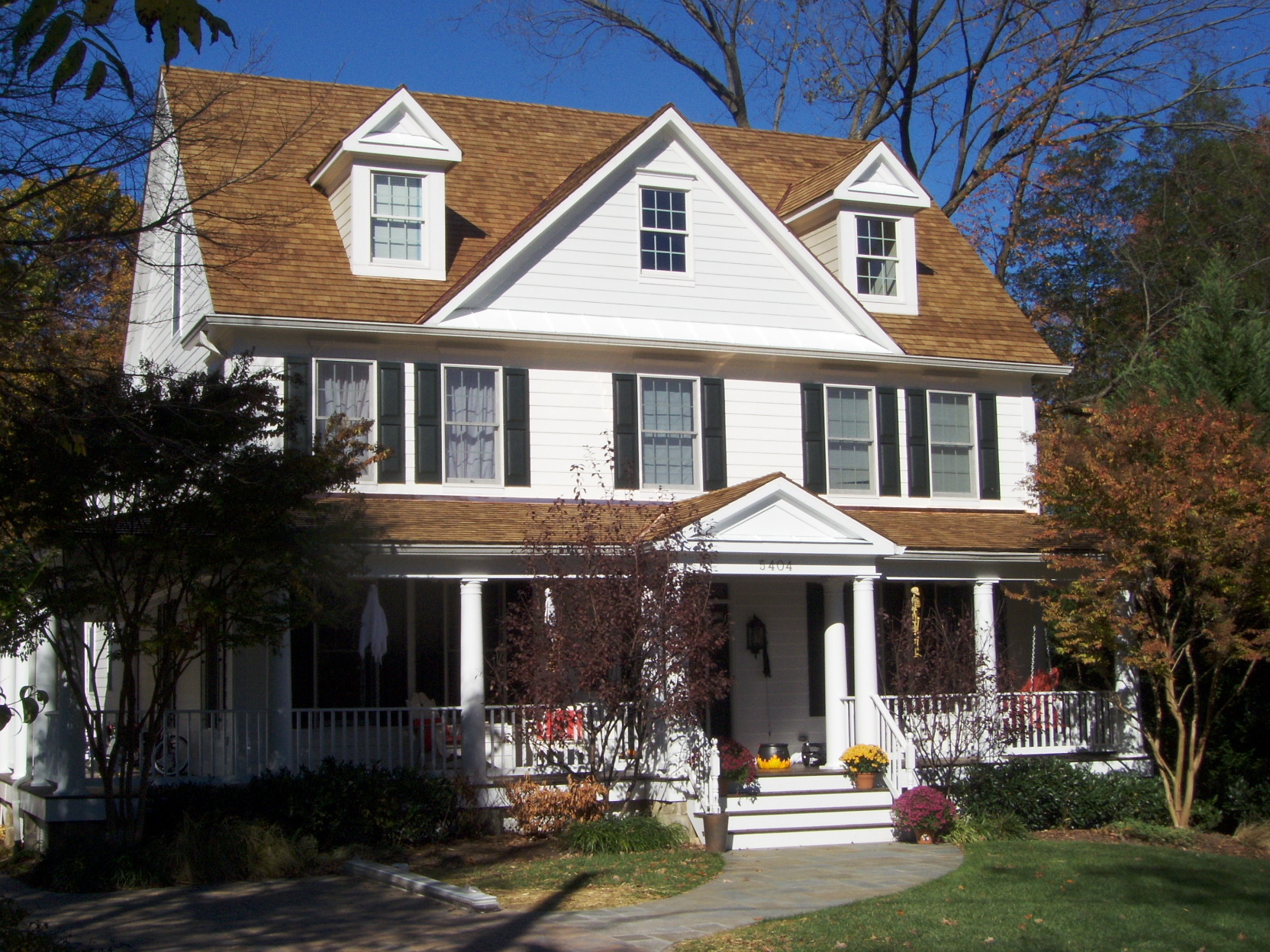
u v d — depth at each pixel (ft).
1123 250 121.49
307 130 73.92
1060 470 63.52
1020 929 37.96
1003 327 79.46
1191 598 62.34
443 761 56.90
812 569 62.03
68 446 40.40
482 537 57.77
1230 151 124.36
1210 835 60.49
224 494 46.88
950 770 60.85
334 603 55.72
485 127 79.87
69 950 33.78
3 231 40.75
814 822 58.03
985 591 68.18
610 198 69.51
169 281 74.74
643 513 65.05
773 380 71.87
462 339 64.90
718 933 37.73
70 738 51.49
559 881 46.14
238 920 39.58
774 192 83.76
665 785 57.16
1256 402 75.25
